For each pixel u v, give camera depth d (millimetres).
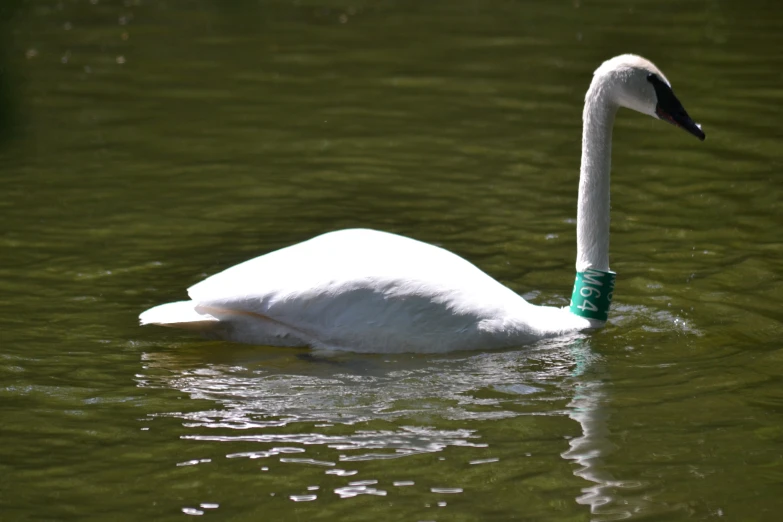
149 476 8953
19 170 18062
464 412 10133
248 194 17094
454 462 9195
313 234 15250
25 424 9828
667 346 11656
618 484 8820
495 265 14141
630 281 13547
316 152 19312
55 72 24516
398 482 8867
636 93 11797
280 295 11203
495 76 24406
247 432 9719
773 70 24141
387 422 9930
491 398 10430
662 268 13922
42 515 8375
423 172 18219
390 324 11188
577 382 10773
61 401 10281
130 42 27625
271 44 27656
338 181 17766
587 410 10156
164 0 33188
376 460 9227
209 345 11641
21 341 11617
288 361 11250
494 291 11727
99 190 17125
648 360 11312
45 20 30031
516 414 10102
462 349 11398
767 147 18922
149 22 30062
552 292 13258
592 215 12070
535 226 15609
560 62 25516
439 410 10172
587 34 28438
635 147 19438
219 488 8781
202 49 27016
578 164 18531
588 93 12094
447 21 30375
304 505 8516
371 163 18703
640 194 16922
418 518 8320
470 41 27891
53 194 16859
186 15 31062
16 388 10531
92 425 9836
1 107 8922
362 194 17141
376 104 22359
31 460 9203
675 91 22594
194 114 21594
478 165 18531
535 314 11930
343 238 11711
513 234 15297
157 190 17203
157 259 14180
